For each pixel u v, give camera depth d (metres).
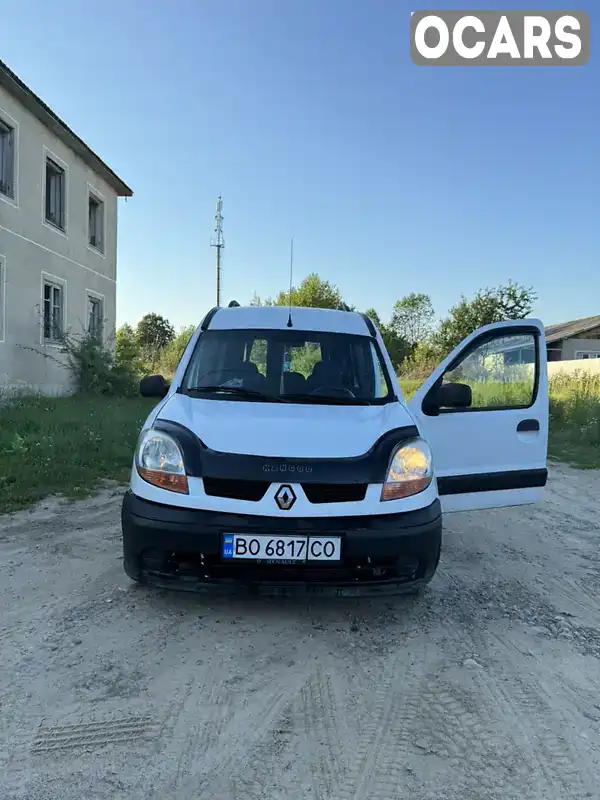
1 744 2.19
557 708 2.53
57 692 2.52
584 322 43.00
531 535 5.20
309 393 3.95
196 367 4.13
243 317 4.55
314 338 4.36
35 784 2.00
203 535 2.92
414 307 75.56
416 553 3.03
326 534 2.93
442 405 3.81
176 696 2.52
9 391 12.99
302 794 2.00
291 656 2.89
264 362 4.17
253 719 2.39
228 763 2.13
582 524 5.63
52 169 15.64
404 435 3.33
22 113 13.67
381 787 2.04
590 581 4.07
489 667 2.85
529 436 4.31
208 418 3.38
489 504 4.19
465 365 4.15
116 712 2.40
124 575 3.83
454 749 2.24
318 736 2.30
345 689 2.62
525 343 4.34
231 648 2.94
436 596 3.70
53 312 15.83
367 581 3.01
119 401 14.89
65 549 4.31
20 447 7.24
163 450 3.15
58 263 15.66
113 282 19.47
